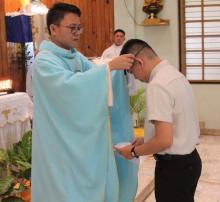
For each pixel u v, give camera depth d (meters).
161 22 5.56
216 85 5.56
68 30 1.81
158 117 1.65
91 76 1.70
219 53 5.54
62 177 1.79
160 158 1.84
